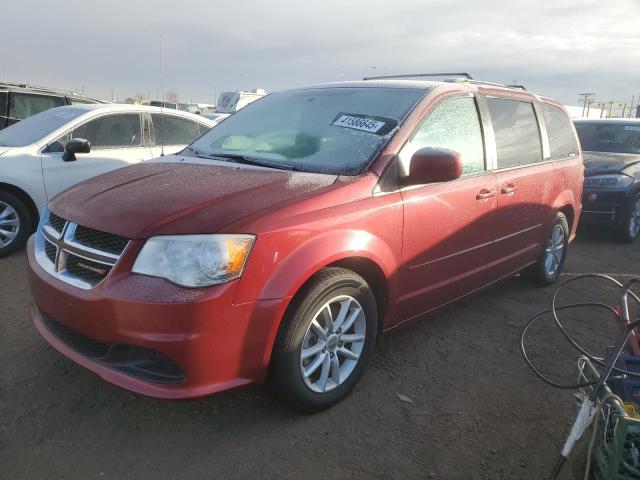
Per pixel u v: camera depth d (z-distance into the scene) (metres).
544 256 5.00
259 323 2.48
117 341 2.40
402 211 3.11
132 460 2.47
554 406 3.14
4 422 2.68
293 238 2.57
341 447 2.65
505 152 4.15
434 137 3.47
